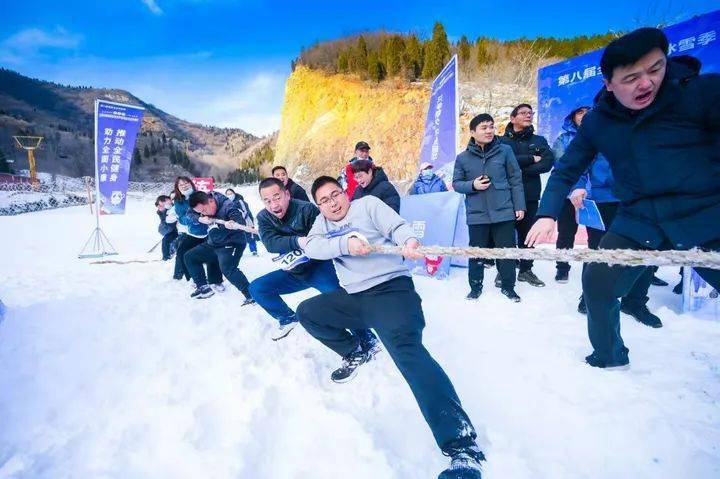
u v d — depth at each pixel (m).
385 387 2.28
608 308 2.17
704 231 1.77
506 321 3.21
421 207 5.38
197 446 1.82
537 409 1.98
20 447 1.87
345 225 2.26
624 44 1.58
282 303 3.15
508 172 3.83
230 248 4.13
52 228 15.85
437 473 1.64
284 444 1.84
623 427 1.79
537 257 1.41
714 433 1.69
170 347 2.99
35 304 4.09
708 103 1.61
